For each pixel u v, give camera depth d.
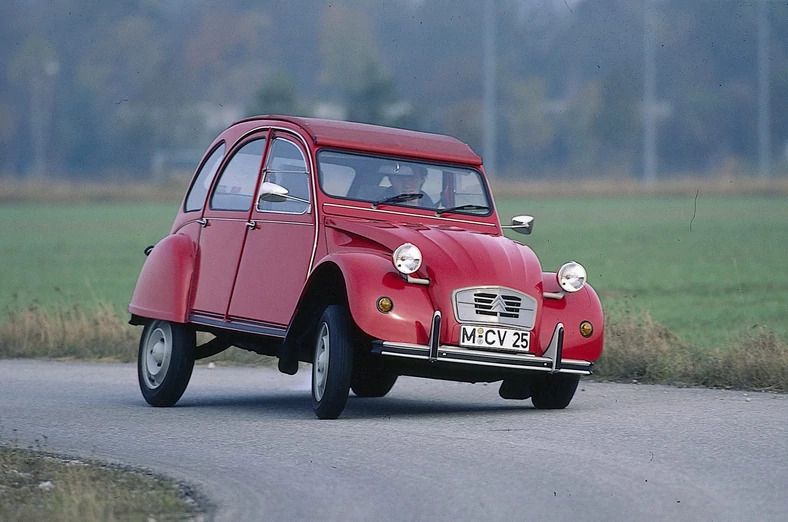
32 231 127.25
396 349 22.62
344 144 26.14
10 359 40.28
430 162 27.03
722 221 117.56
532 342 23.56
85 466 19.81
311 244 25.02
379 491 17.36
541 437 21.36
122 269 82.56
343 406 23.56
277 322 25.03
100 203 190.50
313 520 15.86
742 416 23.56
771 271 68.62
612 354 31.25
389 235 23.98
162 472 19.25
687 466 18.61
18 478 19.12
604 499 16.53
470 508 16.22
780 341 30.59
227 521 15.89
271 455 20.31
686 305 51.00
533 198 173.12
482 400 28.38
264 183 25.22
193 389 31.77
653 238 98.38
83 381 33.59
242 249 26.58
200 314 27.19
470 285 23.11
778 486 17.20
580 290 24.67
